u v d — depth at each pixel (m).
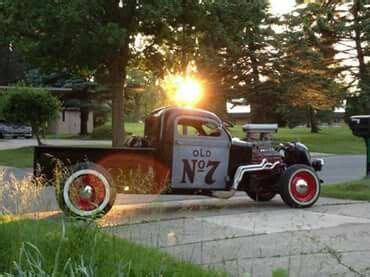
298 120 48.41
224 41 25.03
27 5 21.91
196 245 6.99
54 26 21.92
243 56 36.28
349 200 11.65
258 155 10.63
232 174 10.37
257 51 37.38
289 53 38.03
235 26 24.86
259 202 11.32
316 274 5.69
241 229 8.22
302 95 38.88
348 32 42.59
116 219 8.52
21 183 7.91
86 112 49.22
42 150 9.33
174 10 22.28
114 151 9.52
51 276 3.92
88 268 4.05
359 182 13.52
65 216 7.65
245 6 24.53
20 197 6.28
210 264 5.69
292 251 6.61
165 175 9.81
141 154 9.66
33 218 6.31
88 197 8.72
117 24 21.83
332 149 35.25
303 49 38.16
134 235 7.19
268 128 10.97
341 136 46.75
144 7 22.09
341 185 13.48
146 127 10.23
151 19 22.48
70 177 8.70
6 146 35.06
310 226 8.48
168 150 9.80
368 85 41.91
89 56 22.83
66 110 49.38
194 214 9.70
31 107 29.47
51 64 24.42
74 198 8.63
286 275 3.97
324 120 54.91
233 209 10.38
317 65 39.41
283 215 9.62
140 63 25.94
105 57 23.47
